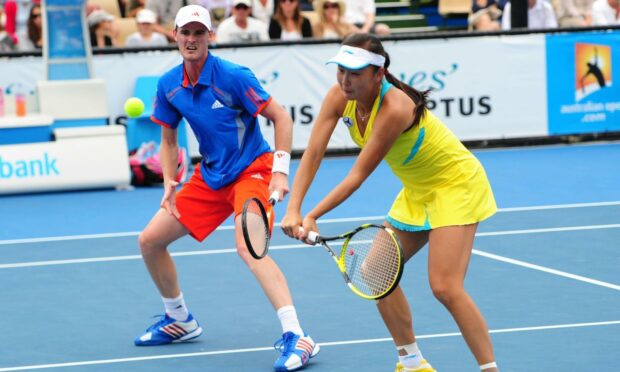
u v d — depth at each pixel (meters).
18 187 35.94
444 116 43.16
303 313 20.70
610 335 18.64
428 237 15.91
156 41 42.69
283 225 14.96
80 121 37.41
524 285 22.52
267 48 40.88
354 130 15.17
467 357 17.53
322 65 41.44
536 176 37.78
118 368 17.47
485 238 27.78
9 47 42.06
